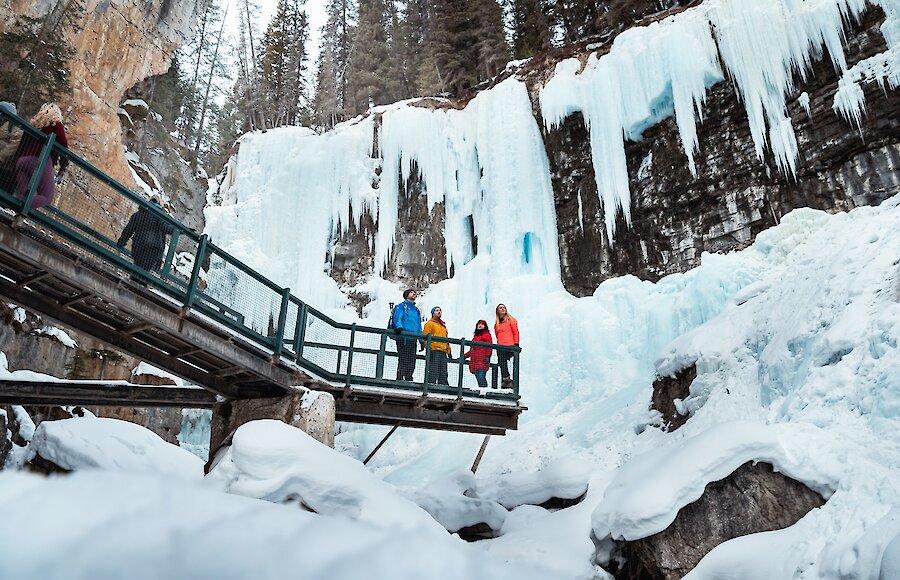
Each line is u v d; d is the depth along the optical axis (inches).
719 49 757.9
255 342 333.1
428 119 967.0
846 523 244.8
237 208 981.2
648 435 496.7
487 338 434.6
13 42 677.3
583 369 705.6
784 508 276.1
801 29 703.1
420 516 267.4
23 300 282.7
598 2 1110.4
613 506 313.7
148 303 284.2
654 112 800.3
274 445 263.6
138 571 70.9
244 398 359.6
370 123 996.6
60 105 722.8
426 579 81.4
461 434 740.0
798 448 289.4
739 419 384.8
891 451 260.2
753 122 725.9
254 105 1782.7
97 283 265.3
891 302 317.1
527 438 666.8
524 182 881.5
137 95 923.4
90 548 74.1
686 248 770.2
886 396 277.6
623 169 805.2
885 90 648.4
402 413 384.8
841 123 679.1
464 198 943.7
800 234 598.2
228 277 333.4
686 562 275.4
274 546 82.1
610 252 824.9
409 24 1536.7
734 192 748.0
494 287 843.4
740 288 610.9
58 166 274.5
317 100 1721.2
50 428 369.4
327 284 920.9
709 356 456.4
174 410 788.6
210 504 95.9
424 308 885.2
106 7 825.5
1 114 243.3
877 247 372.8
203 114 1729.8
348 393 361.7
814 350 342.0
